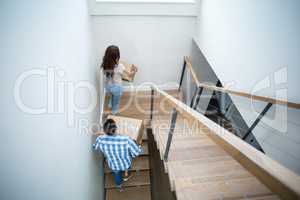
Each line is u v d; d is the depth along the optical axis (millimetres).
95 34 3234
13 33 835
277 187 421
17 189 844
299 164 1354
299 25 1254
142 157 2855
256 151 563
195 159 1797
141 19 3242
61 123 1353
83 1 2451
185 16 3307
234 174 1578
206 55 2930
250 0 1740
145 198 2506
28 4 959
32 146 947
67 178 1378
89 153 2184
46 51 1158
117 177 2477
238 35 1986
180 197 1352
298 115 1362
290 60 1341
